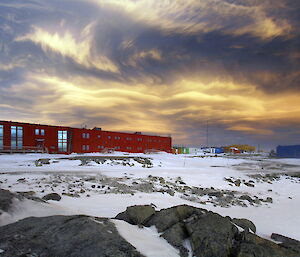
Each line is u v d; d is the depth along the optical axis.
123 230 4.93
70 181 14.21
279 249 4.86
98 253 3.84
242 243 4.83
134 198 10.69
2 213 5.31
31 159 27.83
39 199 7.31
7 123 35.78
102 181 14.95
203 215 5.85
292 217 10.65
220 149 80.56
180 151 70.94
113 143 49.72
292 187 20.23
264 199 14.94
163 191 13.32
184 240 5.10
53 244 4.10
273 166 37.62
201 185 17.86
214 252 4.60
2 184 12.12
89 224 4.85
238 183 19.52
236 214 10.48
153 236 5.13
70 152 42.03
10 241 4.14
